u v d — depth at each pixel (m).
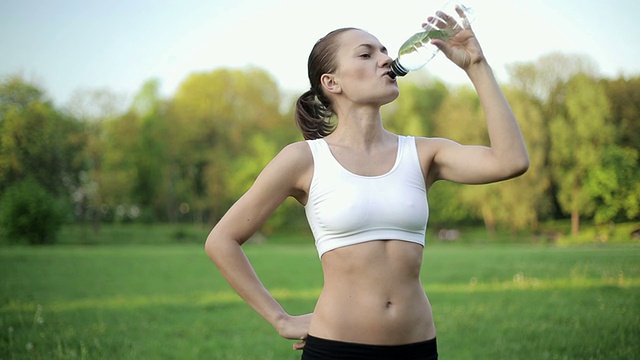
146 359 5.45
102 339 6.10
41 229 17.88
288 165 2.21
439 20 2.21
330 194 2.14
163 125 26.09
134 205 24.78
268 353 5.58
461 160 2.23
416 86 24.58
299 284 11.16
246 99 28.00
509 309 7.17
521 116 14.30
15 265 13.09
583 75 13.30
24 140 17.69
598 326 5.95
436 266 12.27
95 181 21.94
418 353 2.11
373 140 2.25
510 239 17.94
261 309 2.25
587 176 13.40
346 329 2.10
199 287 10.59
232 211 2.26
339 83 2.27
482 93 2.19
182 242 24.72
